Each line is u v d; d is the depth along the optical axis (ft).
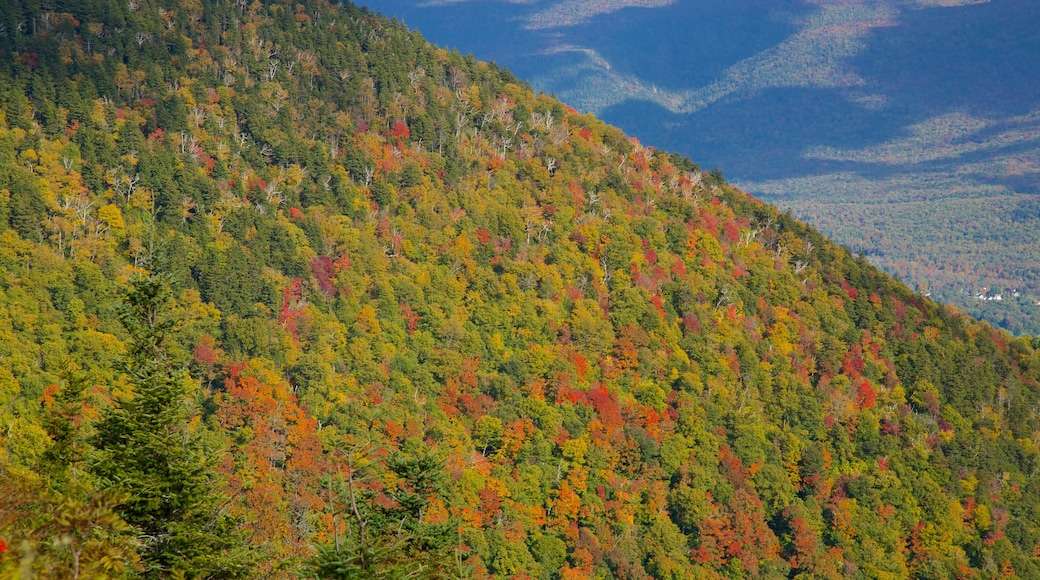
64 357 353.51
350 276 484.74
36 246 410.52
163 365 147.23
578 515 420.36
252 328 415.03
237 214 491.31
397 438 400.06
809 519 469.57
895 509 494.59
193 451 141.79
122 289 150.92
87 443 144.66
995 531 507.71
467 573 134.82
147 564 127.34
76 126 495.41
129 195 470.39
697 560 427.74
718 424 496.23
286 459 366.02
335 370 431.43
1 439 256.52
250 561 136.77
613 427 462.19
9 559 92.58
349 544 119.85
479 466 414.00
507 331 504.43
